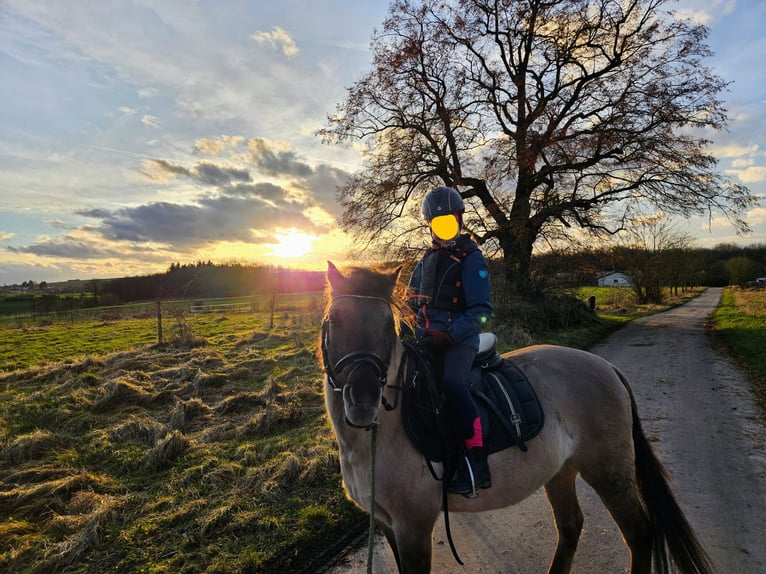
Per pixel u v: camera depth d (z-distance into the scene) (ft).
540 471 8.17
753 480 14.21
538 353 9.71
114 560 10.75
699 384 27.27
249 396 23.20
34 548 11.21
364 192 59.31
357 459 7.47
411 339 8.33
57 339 53.93
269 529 11.81
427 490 7.36
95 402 23.17
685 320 70.33
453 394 7.41
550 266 56.95
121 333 56.75
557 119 55.36
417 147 58.18
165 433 18.83
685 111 52.01
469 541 11.49
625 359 36.73
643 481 8.84
